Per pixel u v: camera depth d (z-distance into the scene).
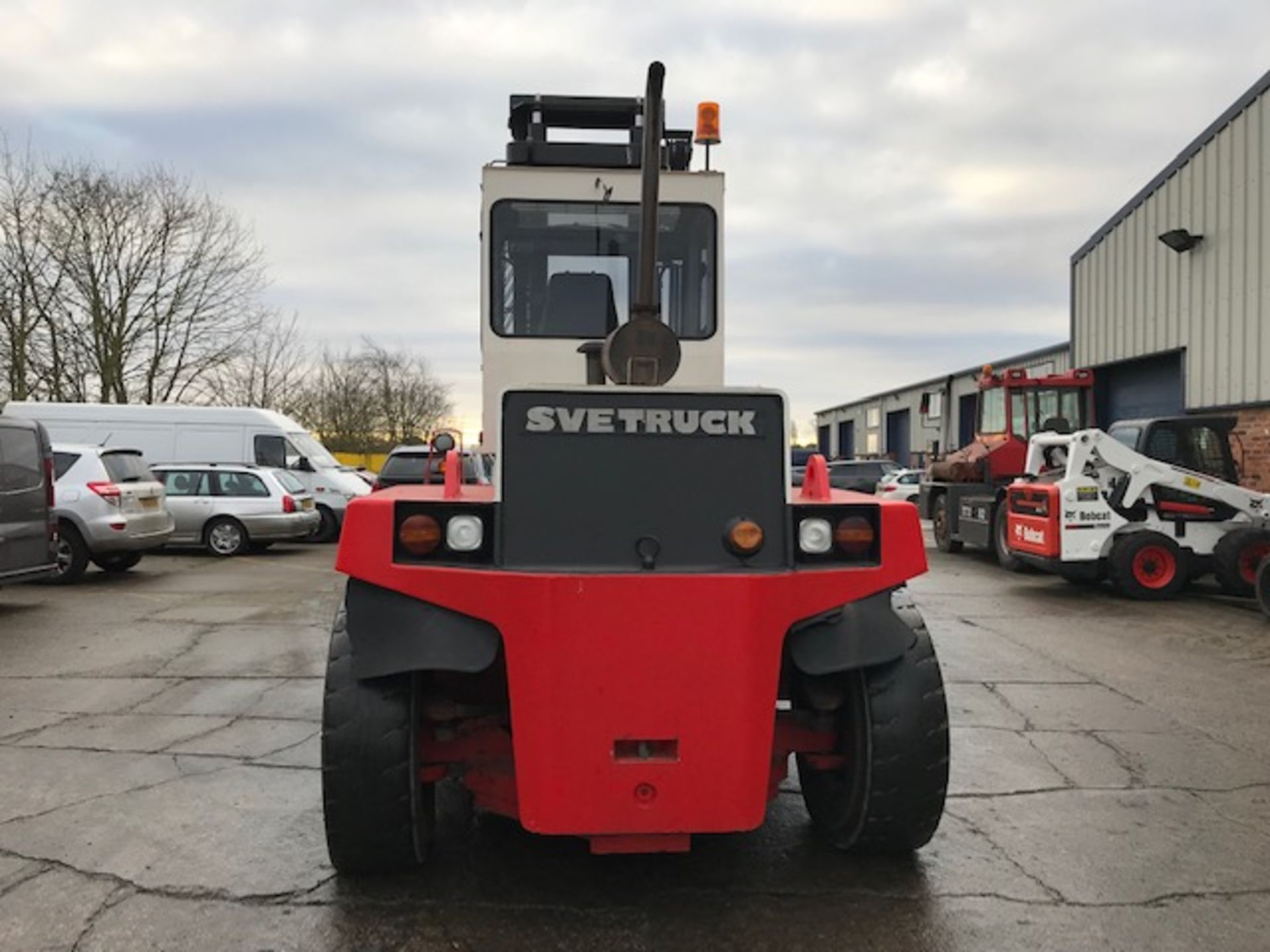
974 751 5.07
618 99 6.05
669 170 5.30
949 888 3.41
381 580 2.93
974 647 8.07
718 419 3.11
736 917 3.19
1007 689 6.51
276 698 6.16
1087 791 4.44
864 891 3.39
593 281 5.00
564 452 3.06
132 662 7.28
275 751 5.02
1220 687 6.59
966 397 36.41
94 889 3.38
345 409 52.91
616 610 2.86
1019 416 15.48
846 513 3.10
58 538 11.23
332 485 18.56
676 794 2.89
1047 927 3.13
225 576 12.80
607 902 3.30
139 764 4.79
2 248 28.70
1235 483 11.73
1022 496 12.02
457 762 3.36
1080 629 8.98
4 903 3.27
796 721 3.57
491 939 3.04
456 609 2.92
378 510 2.97
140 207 30.59
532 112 6.02
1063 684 6.66
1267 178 14.18
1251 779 4.62
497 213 4.99
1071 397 15.46
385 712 3.19
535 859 3.66
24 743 5.14
